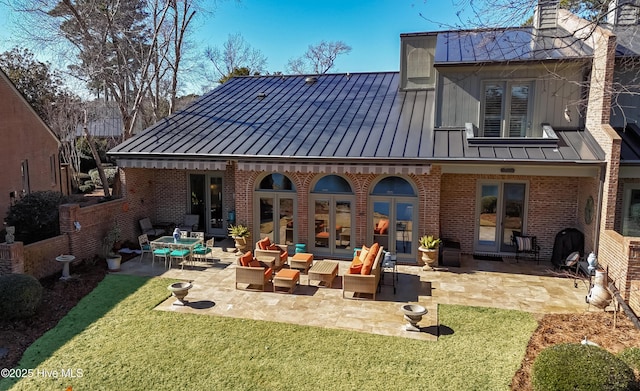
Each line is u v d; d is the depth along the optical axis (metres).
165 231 24.77
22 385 10.15
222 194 25.45
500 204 21.03
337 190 20.56
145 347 11.88
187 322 13.47
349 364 10.96
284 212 21.39
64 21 31.77
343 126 22.09
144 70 34.16
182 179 25.75
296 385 10.09
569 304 14.83
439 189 18.95
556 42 20.67
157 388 10.02
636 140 18.28
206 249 19.95
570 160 16.88
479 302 15.12
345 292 16.19
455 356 11.28
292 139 21.27
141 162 21.44
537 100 19.91
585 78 19.33
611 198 16.39
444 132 20.50
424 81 25.38
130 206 23.23
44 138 32.19
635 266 13.70
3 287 13.09
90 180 48.31
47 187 32.56
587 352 8.70
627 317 13.24
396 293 16.06
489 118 20.66
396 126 21.47
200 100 28.39
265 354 11.48
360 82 28.56
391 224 19.98
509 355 11.26
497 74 20.22
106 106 47.00
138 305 14.84
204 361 11.14
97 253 20.28
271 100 27.22
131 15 34.12
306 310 14.46
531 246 20.28
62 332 12.82
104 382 10.25
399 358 11.23
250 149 20.67
